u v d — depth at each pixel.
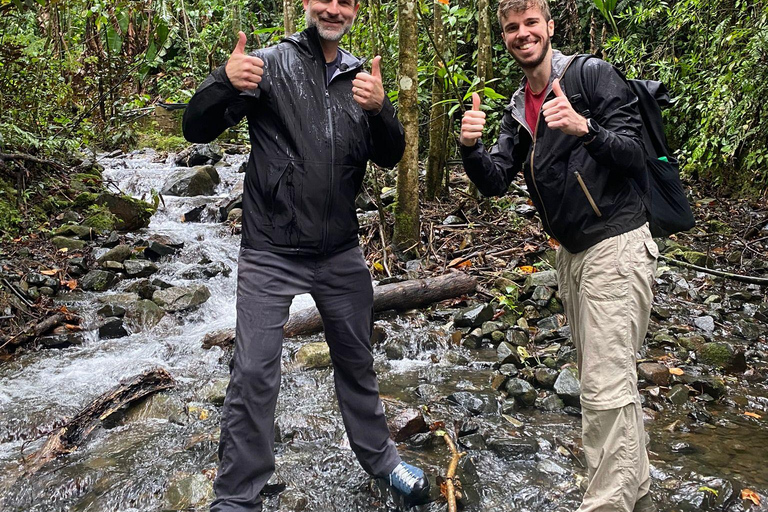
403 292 4.37
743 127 6.23
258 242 2.13
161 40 4.28
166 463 2.70
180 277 5.07
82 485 2.56
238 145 9.32
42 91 6.43
